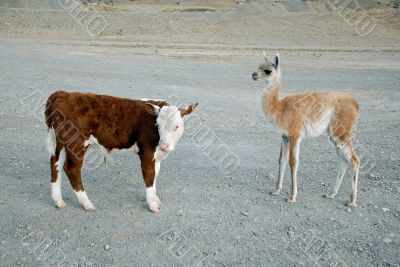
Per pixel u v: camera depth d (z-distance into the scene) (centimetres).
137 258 575
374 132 1127
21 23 3219
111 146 693
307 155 966
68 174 679
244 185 806
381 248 604
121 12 3809
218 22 3503
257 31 3212
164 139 642
